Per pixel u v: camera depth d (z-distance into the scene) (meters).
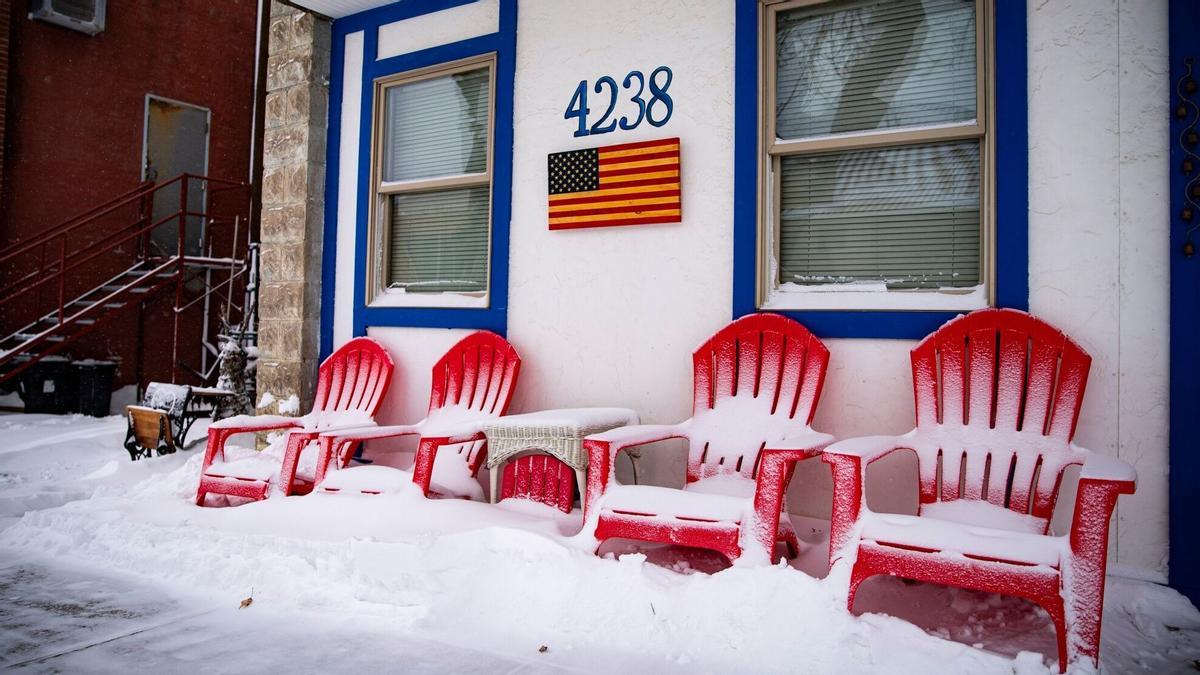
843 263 3.88
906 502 3.55
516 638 2.62
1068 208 3.31
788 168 4.02
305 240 5.52
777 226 4.00
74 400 9.40
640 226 4.34
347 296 5.50
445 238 5.25
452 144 5.21
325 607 2.91
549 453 3.70
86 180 10.32
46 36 9.96
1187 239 3.08
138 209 10.83
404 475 3.99
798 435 3.42
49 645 2.57
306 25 5.61
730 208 4.07
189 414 6.71
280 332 5.62
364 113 5.48
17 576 3.31
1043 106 3.38
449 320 5.00
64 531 3.80
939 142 3.69
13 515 4.42
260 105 11.45
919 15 3.74
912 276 3.72
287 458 4.21
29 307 9.80
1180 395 3.05
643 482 4.22
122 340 10.41
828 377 3.75
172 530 3.62
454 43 5.09
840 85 3.90
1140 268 3.18
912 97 3.74
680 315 4.19
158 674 2.35
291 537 3.46
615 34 4.47
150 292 9.62
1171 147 3.13
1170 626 2.77
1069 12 3.35
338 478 4.05
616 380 4.36
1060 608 2.24
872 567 2.49
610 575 2.80
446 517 3.57
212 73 11.66
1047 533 2.79
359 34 5.56
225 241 11.68
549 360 4.60
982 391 3.13
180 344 11.02
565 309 4.56
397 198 5.48
